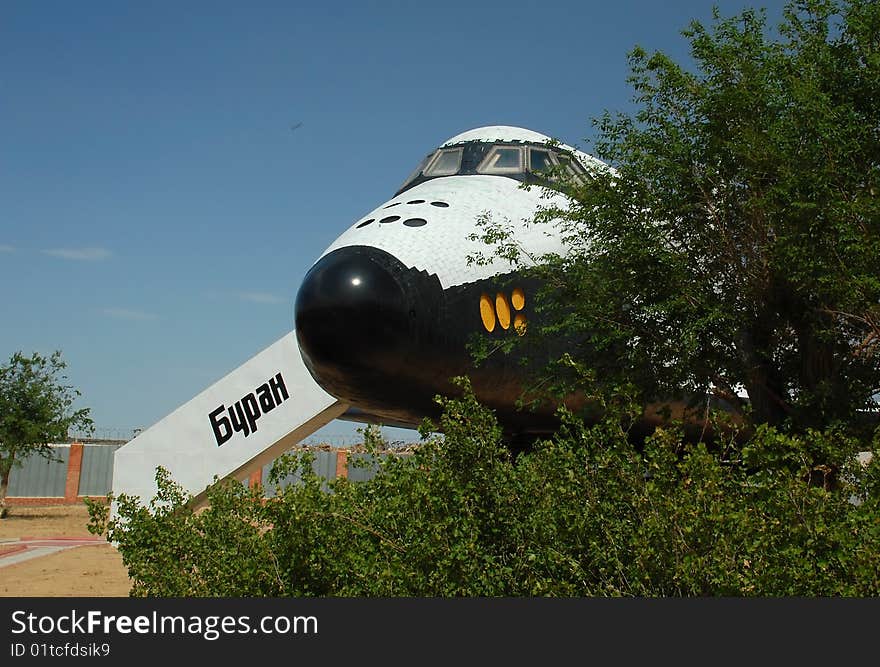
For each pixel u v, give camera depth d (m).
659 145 11.39
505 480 6.81
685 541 5.93
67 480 46.62
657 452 6.43
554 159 14.77
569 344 12.39
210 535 7.92
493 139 15.15
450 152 15.37
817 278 9.83
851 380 11.24
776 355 11.77
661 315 11.00
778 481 6.09
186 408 18.69
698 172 11.29
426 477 6.71
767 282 10.98
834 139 10.12
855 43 11.14
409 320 10.59
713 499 6.02
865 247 9.36
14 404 37.31
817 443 6.72
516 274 11.95
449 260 11.32
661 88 11.55
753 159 10.44
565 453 6.69
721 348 11.16
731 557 5.85
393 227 11.77
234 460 18.22
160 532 8.07
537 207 13.16
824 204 9.84
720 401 14.78
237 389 18.31
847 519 5.96
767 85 11.09
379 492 7.12
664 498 6.09
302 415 17.89
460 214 12.42
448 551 6.36
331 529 7.04
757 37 11.54
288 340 18.12
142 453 18.75
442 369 11.09
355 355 10.56
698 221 11.30
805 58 11.20
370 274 10.63
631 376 10.97
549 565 6.52
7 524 32.66
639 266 10.96
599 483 6.61
